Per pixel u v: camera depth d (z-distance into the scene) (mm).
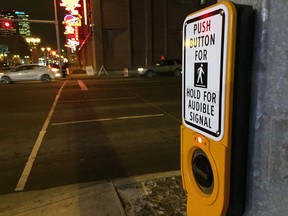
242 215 1393
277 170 1235
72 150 6066
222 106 1317
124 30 33219
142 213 3254
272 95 1229
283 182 1223
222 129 1330
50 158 5617
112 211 3324
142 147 6156
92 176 4699
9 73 23281
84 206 3486
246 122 1312
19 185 4418
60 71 29375
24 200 3854
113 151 5930
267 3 1208
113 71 33219
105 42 32906
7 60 114938
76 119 9117
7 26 25891
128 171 4863
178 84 19250
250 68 1283
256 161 1304
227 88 1278
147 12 33562
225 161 1325
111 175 4715
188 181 1689
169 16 34594
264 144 1268
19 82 23703
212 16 1359
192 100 1601
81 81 24047
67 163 5328
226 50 1270
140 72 27562
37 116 9789
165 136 6965
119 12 32656
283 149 1212
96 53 32531
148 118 8992
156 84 19547
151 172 4777
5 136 7332
